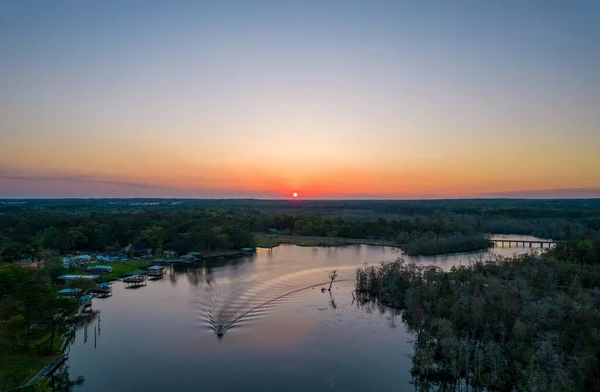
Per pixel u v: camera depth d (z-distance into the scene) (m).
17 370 83.75
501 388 83.81
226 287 167.75
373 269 165.62
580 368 77.19
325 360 98.94
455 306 108.75
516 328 92.50
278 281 178.75
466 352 88.62
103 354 101.75
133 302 146.50
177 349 104.88
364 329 119.50
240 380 89.06
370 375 91.75
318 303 145.75
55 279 168.12
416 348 103.44
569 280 130.00
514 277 130.50
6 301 106.56
